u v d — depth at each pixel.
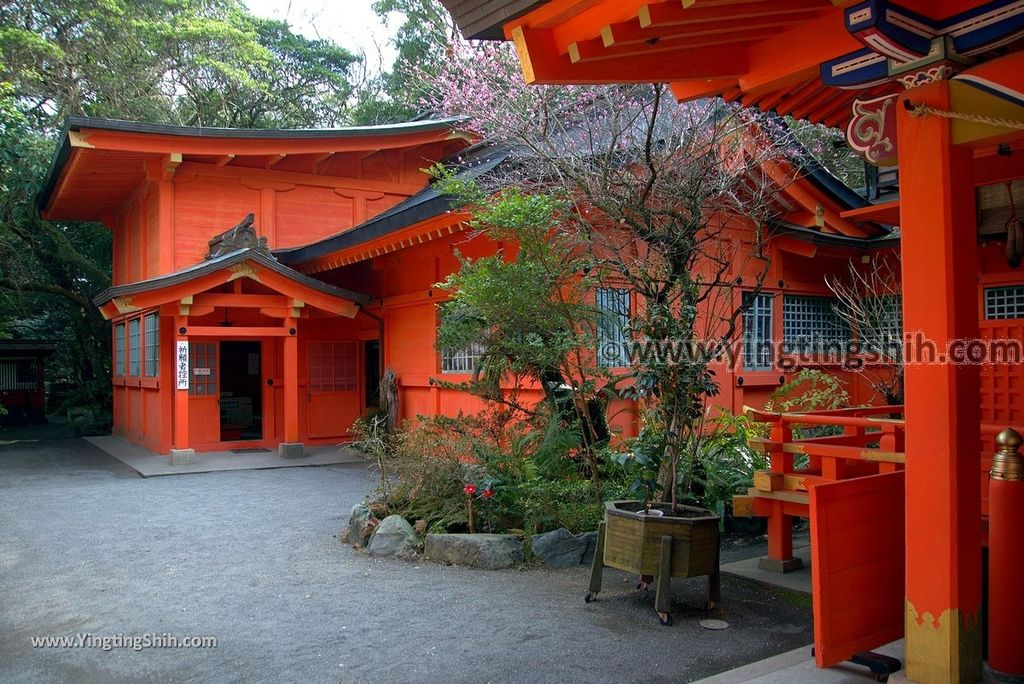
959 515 3.22
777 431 5.89
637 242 7.76
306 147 14.00
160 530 7.63
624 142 8.29
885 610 3.86
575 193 7.52
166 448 13.12
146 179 14.23
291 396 12.98
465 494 6.71
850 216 6.57
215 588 5.63
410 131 14.87
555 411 6.86
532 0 3.46
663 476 5.70
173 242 13.62
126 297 11.19
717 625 4.74
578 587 5.58
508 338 6.55
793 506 5.80
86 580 5.88
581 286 6.61
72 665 4.21
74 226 20.70
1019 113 3.05
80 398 19.81
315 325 14.80
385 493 7.54
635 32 3.54
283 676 4.01
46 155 16.28
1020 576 3.39
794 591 5.45
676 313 6.98
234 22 21.91
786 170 9.17
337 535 7.38
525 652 4.30
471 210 7.71
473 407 10.66
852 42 3.62
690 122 8.02
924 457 3.32
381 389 12.55
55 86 18.23
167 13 20.12
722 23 3.68
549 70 3.72
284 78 23.92
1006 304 7.84
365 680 3.95
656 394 5.57
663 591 4.76
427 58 20.83
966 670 3.24
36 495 9.63
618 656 4.24
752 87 4.14
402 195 16.02
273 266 12.12
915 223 3.34
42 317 23.41
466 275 6.66
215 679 3.99
